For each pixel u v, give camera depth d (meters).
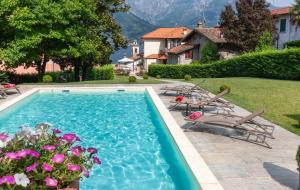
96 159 6.05
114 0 41.12
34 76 37.53
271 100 18.67
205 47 48.88
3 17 28.77
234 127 11.12
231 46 48.62
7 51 27.83
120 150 11.52
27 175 5.22
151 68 54.59
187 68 46.91
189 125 13.03
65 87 26.47
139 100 22.48
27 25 28.00
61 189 5.38
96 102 21.77
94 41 34.81
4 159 5.28
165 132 13.57
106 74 48.88
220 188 7.27
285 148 10.16
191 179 8.33
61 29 30.44
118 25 42.72
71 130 14.56
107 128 14.84
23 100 20.69
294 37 45.00
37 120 16.61
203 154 9.59
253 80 29.56
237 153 9.68
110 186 8.54
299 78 29.48
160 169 9.68
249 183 7.58
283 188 7.32
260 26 44.59
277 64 31.22
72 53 31.39
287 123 13.32
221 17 46.75
